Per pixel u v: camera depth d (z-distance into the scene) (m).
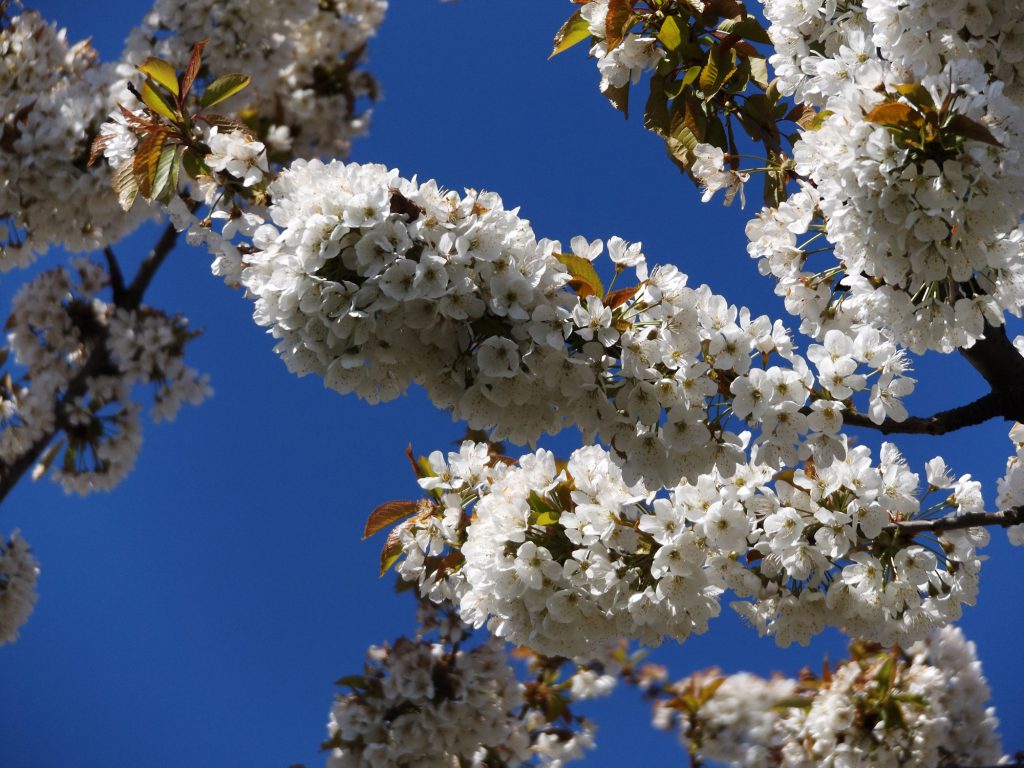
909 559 1.47
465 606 1.52
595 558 1.46
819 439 1.42
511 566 1.48
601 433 1.39
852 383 1.42
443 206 1.37
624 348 1.37
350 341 1.37
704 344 1.40
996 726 1.88
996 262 1.40
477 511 1.53
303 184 1.38
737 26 1.58
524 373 1.37
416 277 1.34
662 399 1.38
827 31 1.55
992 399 1.47
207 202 1.44
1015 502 1.58
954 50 1.42
